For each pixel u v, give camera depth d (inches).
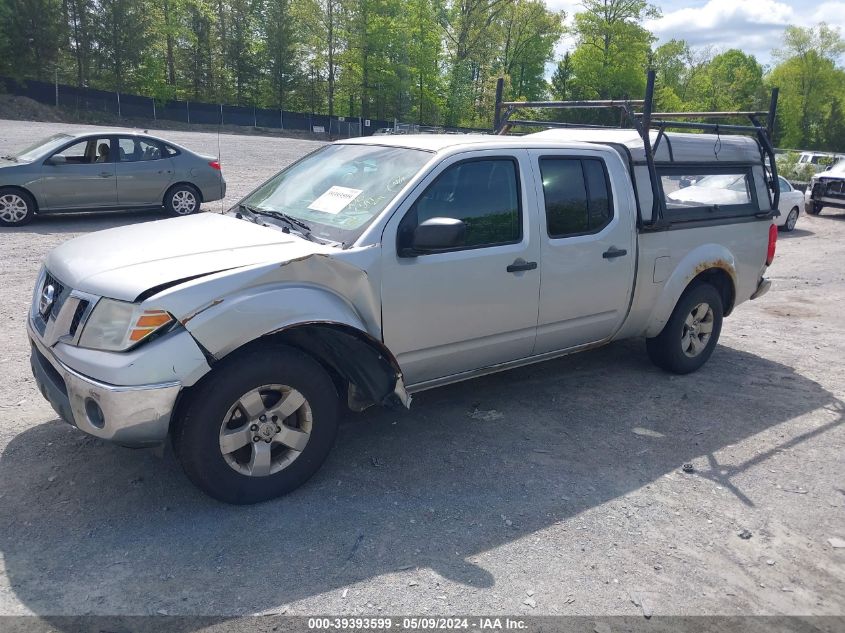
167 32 2573.8
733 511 154.6
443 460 171.0
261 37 2824.8
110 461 160.6
